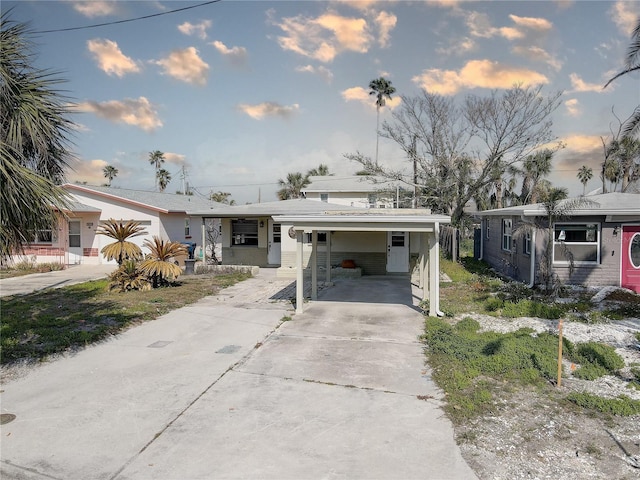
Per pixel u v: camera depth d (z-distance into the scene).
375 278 15.52
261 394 5.29
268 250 18.75
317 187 37.50
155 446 4.10
